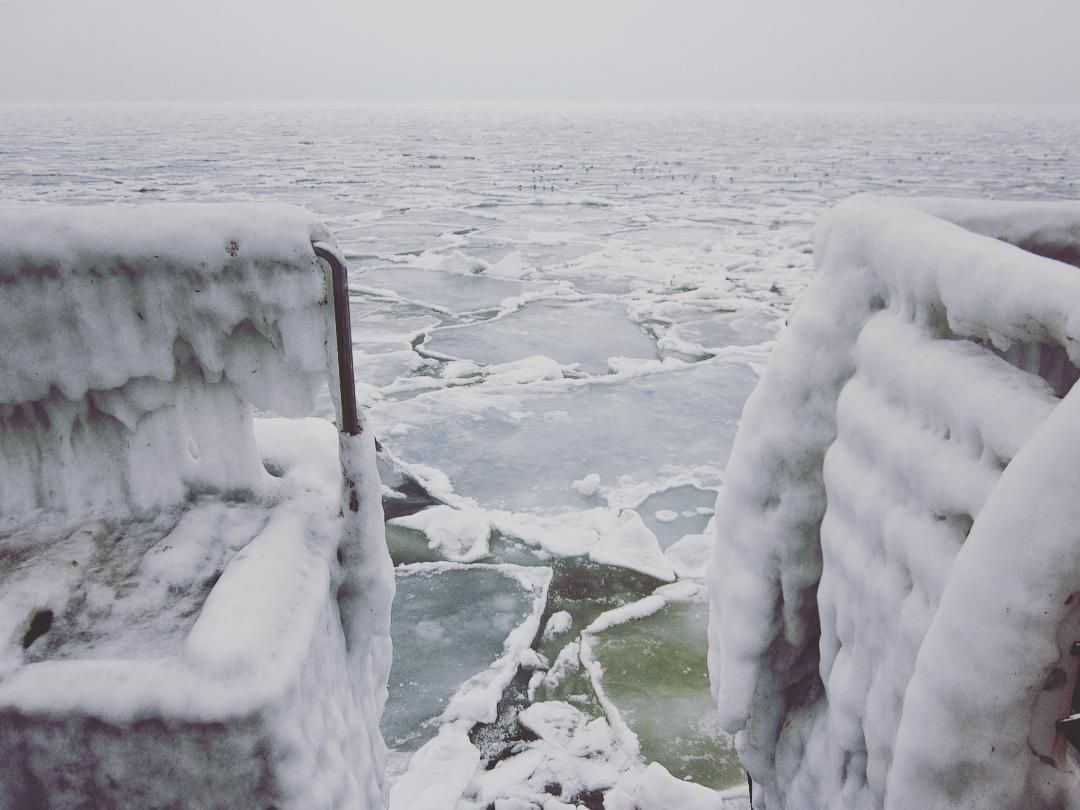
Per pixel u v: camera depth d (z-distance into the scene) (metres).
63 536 2.11
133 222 1.89
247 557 1.93
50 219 1.86
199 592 1.97
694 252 18.08
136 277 1.92
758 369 9.75
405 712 4.14
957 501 1.54
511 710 4.21
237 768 1.61
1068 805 1.37
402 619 4.93
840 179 33.47
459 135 72.31
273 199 25.88
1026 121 112.56
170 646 1.78
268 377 2.10
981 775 1.36
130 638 1.81
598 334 11.49
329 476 2.38
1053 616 1.23
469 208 25.52
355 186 30.69
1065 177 32.19
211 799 1.64
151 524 2.19
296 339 2.01
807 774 2.33
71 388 2.00
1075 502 1.17
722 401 8.68
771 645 2.48
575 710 4.20
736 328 11.79
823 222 2.24
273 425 2.67
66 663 1.65
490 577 5.39
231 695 1.57
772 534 2.32
